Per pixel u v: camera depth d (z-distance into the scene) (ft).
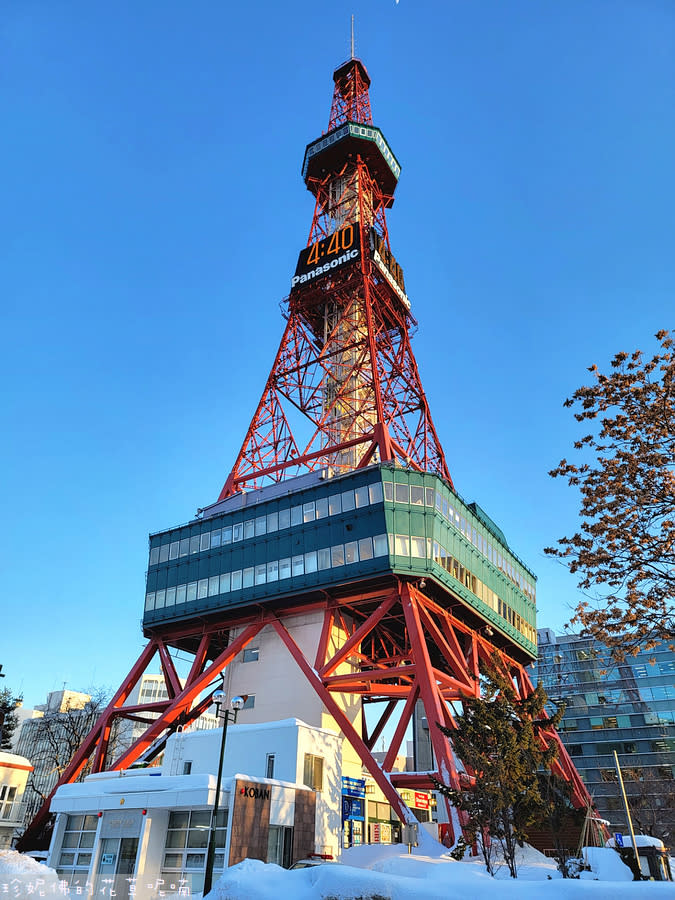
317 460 256.32
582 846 152.25
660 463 80.53
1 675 234.58
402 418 272.10
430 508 210.79
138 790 133.08
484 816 106.52
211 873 102.47
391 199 348.79
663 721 432.66
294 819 134.82
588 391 83.87
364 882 65.67
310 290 299.38
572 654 478.18
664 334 83.10
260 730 164.86
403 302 301.22
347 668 221.87
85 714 316.40
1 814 200.75
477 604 227.61
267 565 226.99
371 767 175.22
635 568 81.87
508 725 112.27
